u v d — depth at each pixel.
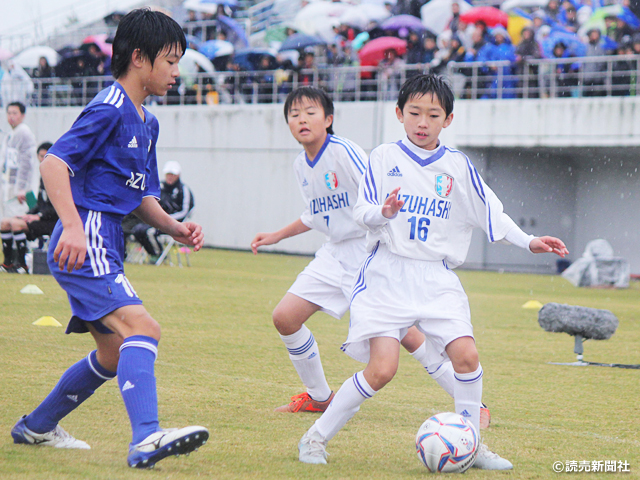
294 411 14.58
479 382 11.77
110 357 10.91
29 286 32.03
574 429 13.83
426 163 12.29
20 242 39.75
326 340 24.28
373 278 12.16
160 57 10.91
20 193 41.53
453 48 61.12
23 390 14.71
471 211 12.62
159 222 12.23
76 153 10.34
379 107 64.25
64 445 11.10
